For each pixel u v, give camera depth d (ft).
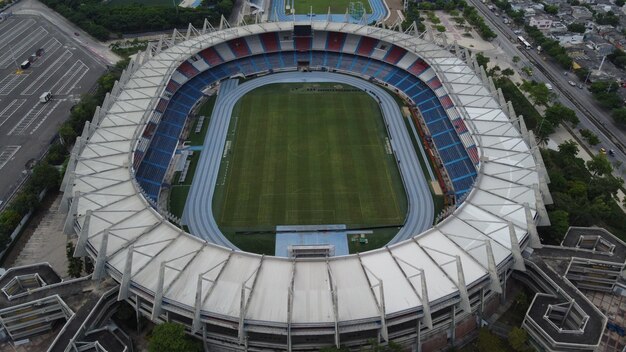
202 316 265.34
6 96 604.49
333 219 401.90
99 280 307.58
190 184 440.86
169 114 528.22
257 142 502.79
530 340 295.69
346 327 259.39
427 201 419.33
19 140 512.22
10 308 288.51
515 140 406.82
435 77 565.53
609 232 353.72
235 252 296.10
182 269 284.82
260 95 594.24
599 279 329.52
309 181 445.78
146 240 307.58
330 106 569.64
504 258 295.07
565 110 524.52
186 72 593.01
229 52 642.63
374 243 377.91
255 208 413.39
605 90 596.70
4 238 363.76
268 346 275.59
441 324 287.89
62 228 394.93
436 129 503.61
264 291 272.92
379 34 636.89
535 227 317.22
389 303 265.75
